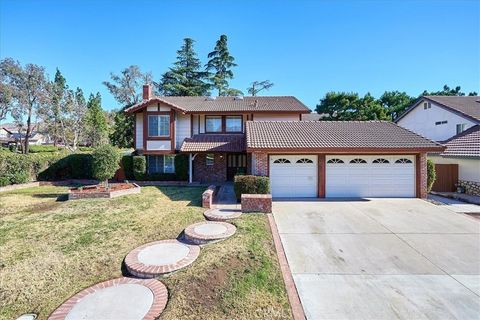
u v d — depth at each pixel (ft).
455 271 21.74
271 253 24.64
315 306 16.97
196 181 72.54
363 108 127.44
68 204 44.83
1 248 26.40
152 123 70.69
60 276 21.39
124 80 152.25
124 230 31.37
